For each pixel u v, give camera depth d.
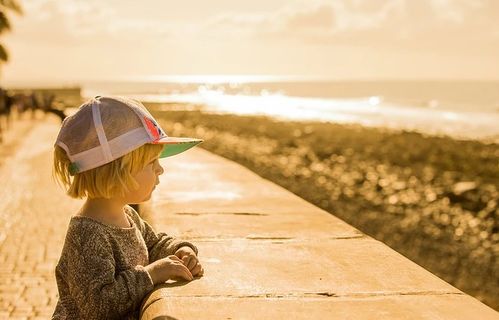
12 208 9.57
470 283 10.80
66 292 2.40
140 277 2.38
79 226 2.34
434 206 17.67
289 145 34.59
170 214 4.31
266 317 2.29
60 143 2.32
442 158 30.75
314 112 80.69
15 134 23.47
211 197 5.11
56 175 2.41
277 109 90.94
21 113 36.72
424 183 22.30
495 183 22.52
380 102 113.75
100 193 2.31
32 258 6.87
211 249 3.29
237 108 93.44
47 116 37.81
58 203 10.04
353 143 36.34
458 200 18.77
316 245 3.40
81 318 2.34
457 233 14.35
